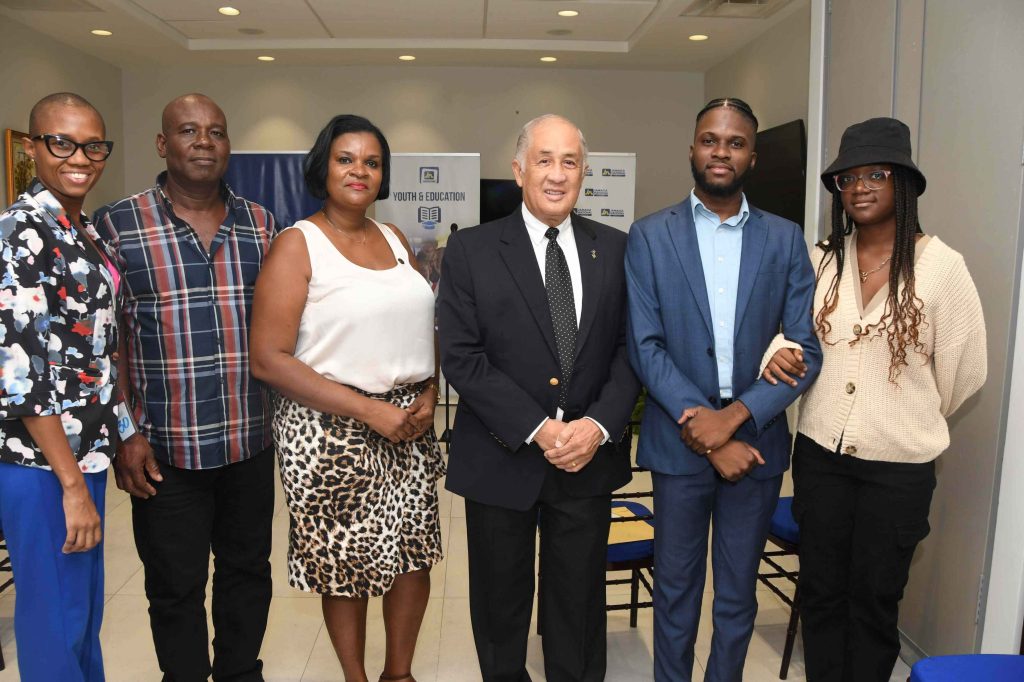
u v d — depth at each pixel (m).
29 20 5.64
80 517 1.62
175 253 1.89
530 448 1.89
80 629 1.69
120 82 7.38
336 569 1.94
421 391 2.06
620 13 5.80
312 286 1.89
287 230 1.93
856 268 1.94
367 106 7.55
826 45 2.91
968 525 2.21
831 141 2.89
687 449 1.93
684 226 1.94
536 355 1.87
